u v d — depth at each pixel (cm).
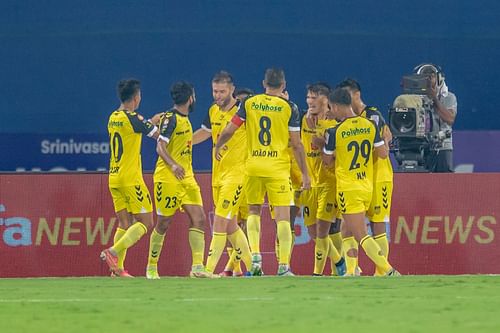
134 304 2752
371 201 4019
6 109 5862
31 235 4478
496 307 2656
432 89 4678
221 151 3981
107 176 4509
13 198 4472
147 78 5906
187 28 5916
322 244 4169
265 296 2947
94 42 5906
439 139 4703
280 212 3906
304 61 5938
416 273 4519
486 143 5803
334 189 4112
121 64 5909
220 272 4453
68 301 2845
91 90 5903
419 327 2284
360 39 5947
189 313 2541
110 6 5906
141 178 4003
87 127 5900
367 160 3859
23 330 2277
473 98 5966
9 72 5872
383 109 5947
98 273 4484
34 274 4469
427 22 5953
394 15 5941
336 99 3850
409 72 5953
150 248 3966
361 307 2656
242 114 3856
